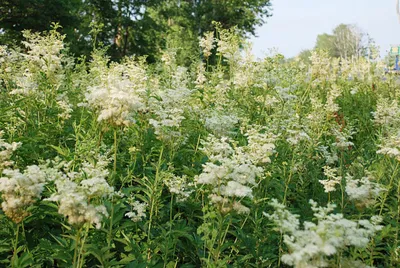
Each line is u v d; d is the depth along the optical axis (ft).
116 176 19.49
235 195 14.83
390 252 17.24
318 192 22.61
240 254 18.20
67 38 111.75
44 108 26.43
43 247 15.02
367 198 16.14
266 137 19.20
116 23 126.41
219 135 24.52
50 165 19.97
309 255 10.66
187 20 163.63
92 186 12.89
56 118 26.71
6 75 30.07
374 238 16.49
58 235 17.10
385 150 20.06
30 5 109.09
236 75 35.42
